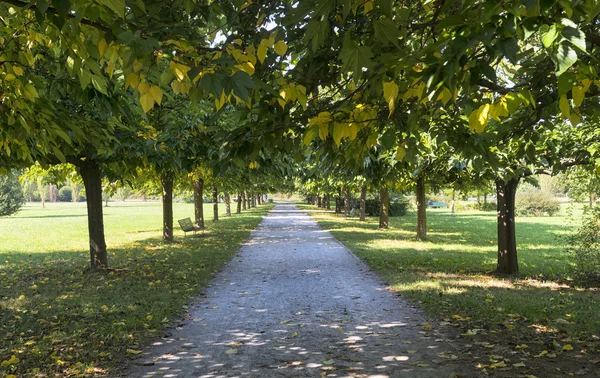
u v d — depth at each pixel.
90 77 3.38
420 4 3.18
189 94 2.52
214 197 33.66
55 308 7.73
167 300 8.27
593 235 11.30
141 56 2.25
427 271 11.85
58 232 27.39
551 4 1.62
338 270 12.07
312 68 3.71
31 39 3.82
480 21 1.72
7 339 6.00
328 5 2.04
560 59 1.61
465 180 12.40
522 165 9.45
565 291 9.41
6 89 4.04
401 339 5.96
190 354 5.45
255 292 9.26
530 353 5.34
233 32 3.91
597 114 3.11
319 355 5.38
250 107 2.96
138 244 19.06
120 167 9.72
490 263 13.41
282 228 27.97
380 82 3.05
